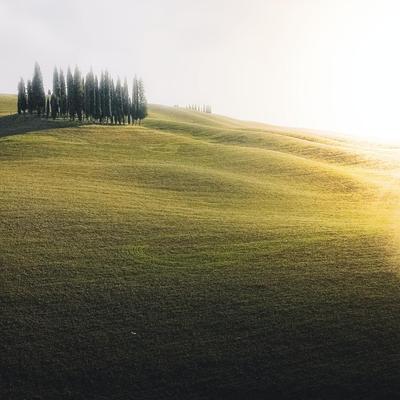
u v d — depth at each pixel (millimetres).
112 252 30234
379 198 52250
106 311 22906
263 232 35094
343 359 18984
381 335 20500
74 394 17359
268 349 19750
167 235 33844
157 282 26062
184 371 18500
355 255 30094
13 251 29641
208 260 29312
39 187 47375
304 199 50688
